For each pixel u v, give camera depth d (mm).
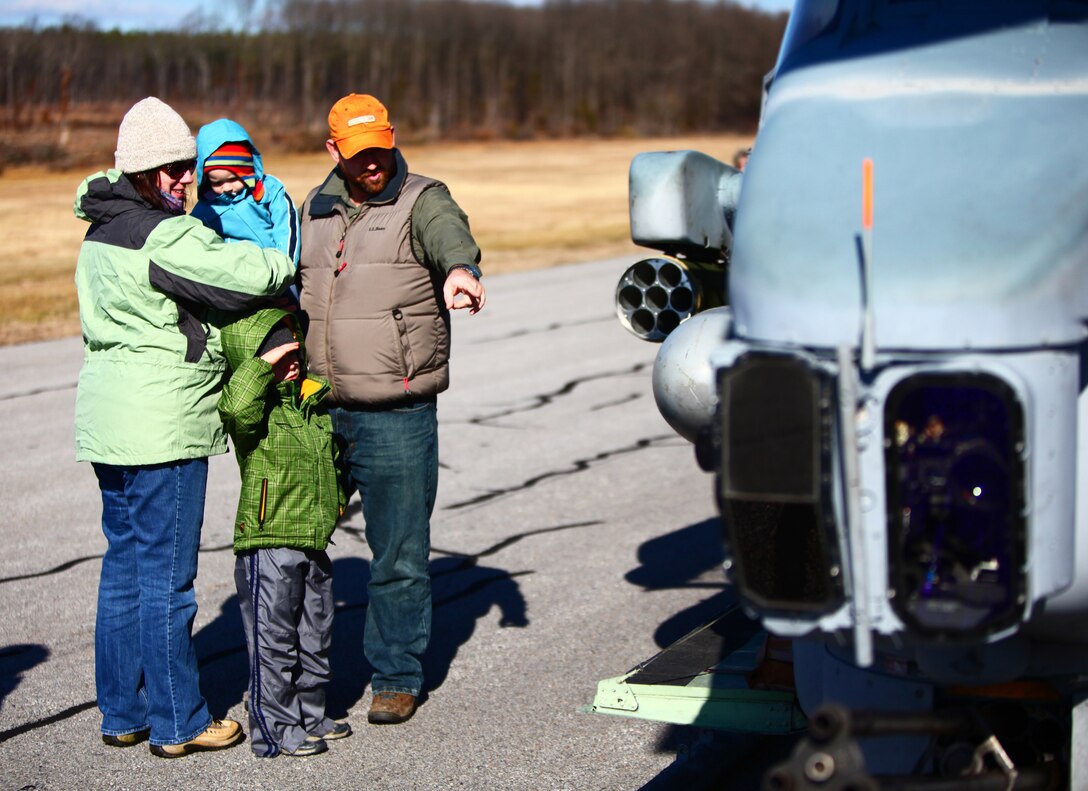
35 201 32844
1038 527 2736
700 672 4305
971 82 2963
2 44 72625
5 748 4555
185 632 4418
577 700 4895
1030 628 2963
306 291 4586
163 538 4316
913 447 2740
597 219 29938
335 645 5504
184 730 4457
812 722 2623
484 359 12438
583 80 98250
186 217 4199
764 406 2744
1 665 5285
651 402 10398
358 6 92688
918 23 3127
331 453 4336
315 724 4539
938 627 2693
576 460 8586
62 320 15133
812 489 2703
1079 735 3074
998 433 2697
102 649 4496
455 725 4703
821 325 2777
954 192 2787
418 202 4449
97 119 68812
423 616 4746
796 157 2988
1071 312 2742
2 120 65000
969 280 2707
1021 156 2814
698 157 3936
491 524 7184
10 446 9156
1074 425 2787
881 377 2684
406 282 4457
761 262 2914
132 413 4160
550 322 14773
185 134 4258
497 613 5840
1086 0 3072
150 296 4137
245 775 4332
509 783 4242
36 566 6523
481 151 67375
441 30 94625
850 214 2832
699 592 6051
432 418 4660
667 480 8070
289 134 64875
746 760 4332
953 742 3043
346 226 4527
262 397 4113
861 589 2680
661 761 4395
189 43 85188
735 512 2793
